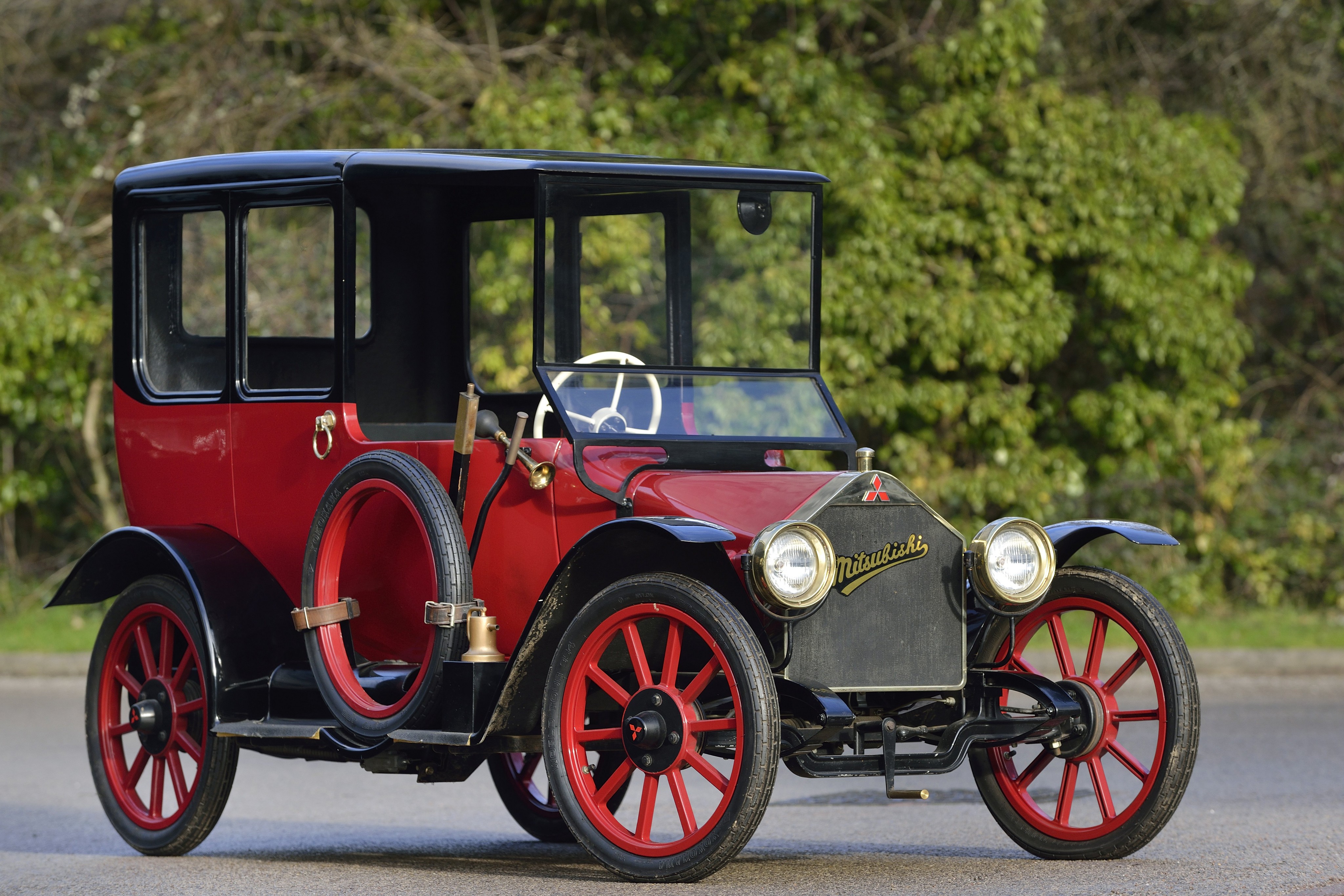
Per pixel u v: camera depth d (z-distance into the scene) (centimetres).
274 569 1519
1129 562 4359
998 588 1265
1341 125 4841
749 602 1216
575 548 1222
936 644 1273
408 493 1346
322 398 1484
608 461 1330
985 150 4066
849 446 1452
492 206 1658
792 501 1248
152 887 1330
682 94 4141
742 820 1154
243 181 1538
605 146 3866
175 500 1598
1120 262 4016
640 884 1223
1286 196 4800
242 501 1539
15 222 4150
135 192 1614
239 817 1862
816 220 1504
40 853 1605
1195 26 4756
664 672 1204
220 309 1566
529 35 4191
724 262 1482
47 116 4359
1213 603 4419
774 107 4000
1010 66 3988
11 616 4266
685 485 1290
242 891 1294
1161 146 4019
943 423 4138
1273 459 4803
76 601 1620
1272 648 3497
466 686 1284
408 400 1656
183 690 1547
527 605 1355
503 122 3822
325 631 1409
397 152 1493
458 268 1677
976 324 3834
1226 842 1477
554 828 1638
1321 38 4853
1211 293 4191
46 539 4656
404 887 1288
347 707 1373
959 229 3894
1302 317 4991
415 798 2028
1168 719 1301
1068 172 3938
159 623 1570
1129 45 4684
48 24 4400
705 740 1206
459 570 1311
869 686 1242
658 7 3916
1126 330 4100
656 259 1473
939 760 1246
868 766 1225
